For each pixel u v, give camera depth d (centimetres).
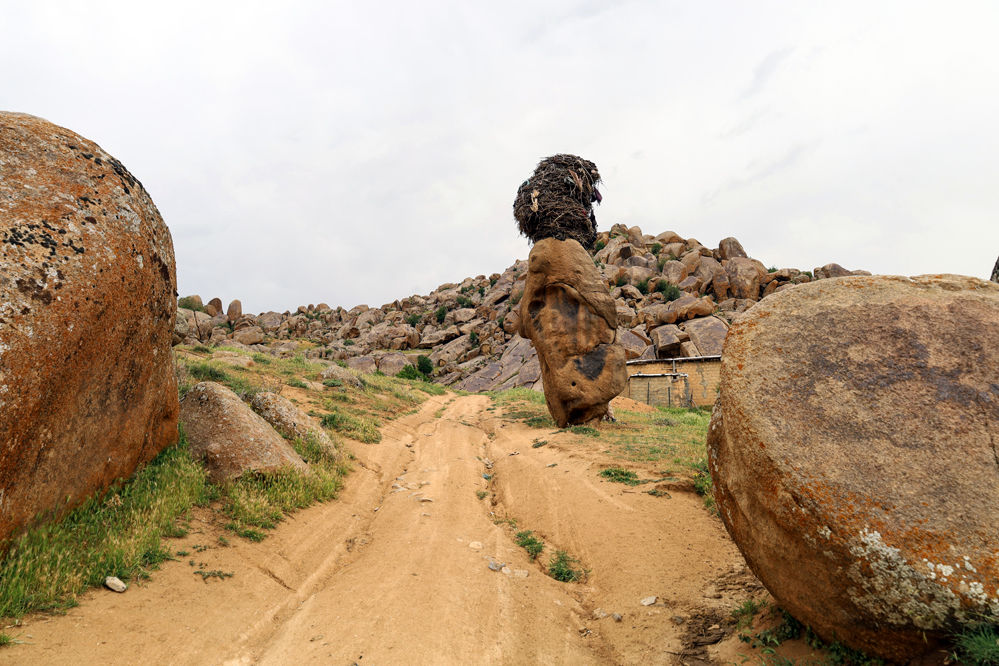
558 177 1648
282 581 543
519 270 8794
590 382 1498
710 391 3142
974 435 309
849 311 382
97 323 513
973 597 267
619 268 6888
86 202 538
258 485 737
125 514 550
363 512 800
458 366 5831
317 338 8094
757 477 349
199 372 1297
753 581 520
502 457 1194
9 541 432
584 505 768
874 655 324
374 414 1563
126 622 404
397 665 380
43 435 460
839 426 337
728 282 6009
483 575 563
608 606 520
